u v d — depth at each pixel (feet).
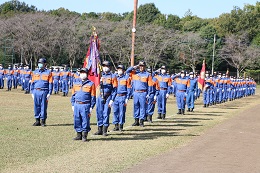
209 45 223.71
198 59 213.87
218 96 109.50
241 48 225.56
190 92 79.77
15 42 179.83
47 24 182.39
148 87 53.21
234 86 130.31
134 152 35.83
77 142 39.40
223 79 117.29
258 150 40.09
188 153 36.88
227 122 62.44
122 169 29.71
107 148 37.09
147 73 53.01
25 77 101.24
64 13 222.48
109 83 44.55
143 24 206.18
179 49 205.77
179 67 211.82
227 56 225.15
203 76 96.48
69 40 183.11
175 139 43.73
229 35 234.99
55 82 109.81
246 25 245.24
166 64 203.92
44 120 48.52
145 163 32.04
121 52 186.50
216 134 49.16
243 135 49.80
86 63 45.27
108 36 184.03
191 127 54.34
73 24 188.03
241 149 40.22
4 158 31.45
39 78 48.26
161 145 39.88
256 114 78.95
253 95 162.40
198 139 44.75
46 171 28.14
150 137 44.45
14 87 117.08
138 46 186.60
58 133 43.70
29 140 39.06
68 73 106.11
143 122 53.21
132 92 53.72
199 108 90.27
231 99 125.29
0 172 27.45
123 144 39.42
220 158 35.42
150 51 187.32
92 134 45.11
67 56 191.52
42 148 35.73
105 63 44.86
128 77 48.85
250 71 239.30
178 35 206.90
